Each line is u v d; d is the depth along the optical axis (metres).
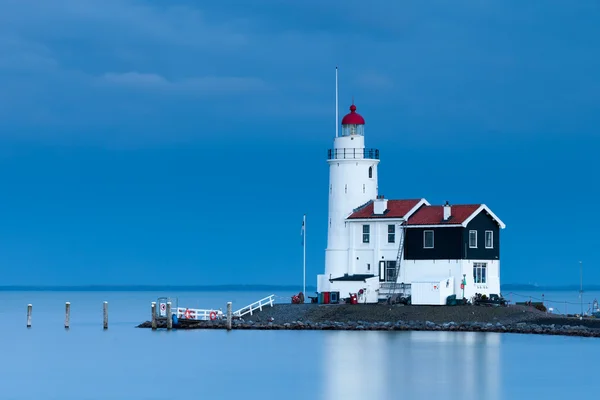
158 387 162.38
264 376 170.50
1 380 170.75
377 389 157.88
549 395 152.12
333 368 176.25
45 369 182.75
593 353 189.12
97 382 168.00
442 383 161.62
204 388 160.88
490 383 161.75
